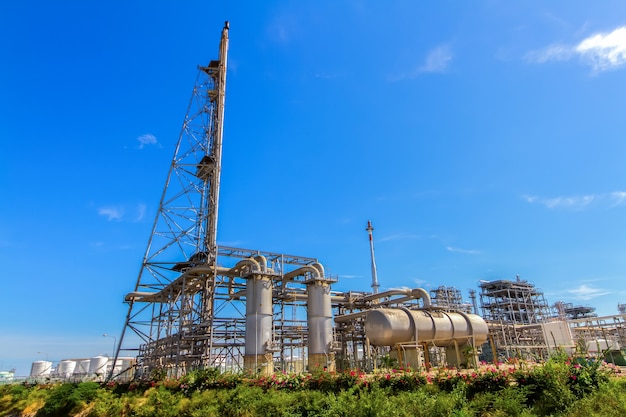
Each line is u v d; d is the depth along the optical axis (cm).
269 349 3738
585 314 8794
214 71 5869
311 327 3953
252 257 4212
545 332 5066
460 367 3123
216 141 5538
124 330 4994
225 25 6072
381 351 4472
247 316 3847
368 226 7269
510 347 5391
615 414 1338
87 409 3191
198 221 5203
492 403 1541
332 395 1830
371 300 4869
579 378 1658
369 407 1527
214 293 4178
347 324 4741
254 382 2428
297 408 1852
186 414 2245
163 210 5091
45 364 8669
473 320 3644
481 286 8781
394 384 1961
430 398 1573
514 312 8288
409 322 3284
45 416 3444
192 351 4128
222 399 2234
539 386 1662
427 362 3291
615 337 5450
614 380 1664
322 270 4166
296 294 4525
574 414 1425
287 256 4662
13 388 4816
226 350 4384
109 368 7938
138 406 2730
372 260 7088
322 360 3769
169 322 4538
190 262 4856
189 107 5591
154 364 4722
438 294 7275
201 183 5425
